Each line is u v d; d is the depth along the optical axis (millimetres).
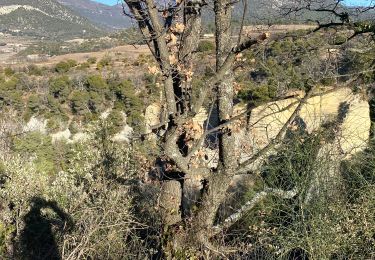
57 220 5820
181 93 4586
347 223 3635
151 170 5406
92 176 6727
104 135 7270
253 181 5199
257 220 4172
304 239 3613
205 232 4172
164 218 4543
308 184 3961
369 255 3570
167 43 4395
